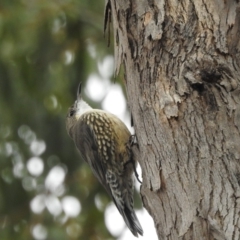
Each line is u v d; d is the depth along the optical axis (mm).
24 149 14695
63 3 13688
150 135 7320
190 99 7000
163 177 7086
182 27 7277
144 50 7555
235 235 6406
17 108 14180
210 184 6695
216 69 6973
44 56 13859
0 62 13820
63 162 14570
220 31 7133
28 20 13562
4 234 14398
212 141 6812
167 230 6973
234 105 6848
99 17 13945
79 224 14586
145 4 7609
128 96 7906
